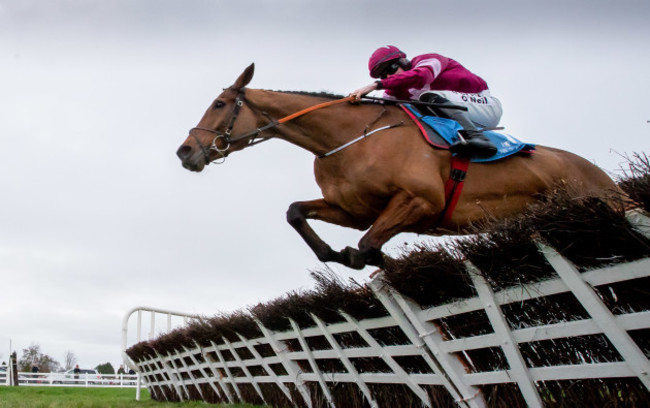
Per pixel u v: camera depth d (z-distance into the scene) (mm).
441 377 3217
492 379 2922
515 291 2594
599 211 2098
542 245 2328
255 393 6152
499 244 2498
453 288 2857
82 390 14523
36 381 18562
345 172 3230
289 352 4938
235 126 3432
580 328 2416
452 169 3193
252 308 5074
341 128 3283
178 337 7441
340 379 4328
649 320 2127
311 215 3324
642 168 2219
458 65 3631
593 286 2316
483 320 2926
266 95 3490
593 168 3721
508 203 3309
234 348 5934
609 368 2375
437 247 2844
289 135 3410
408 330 3244
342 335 4188
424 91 3545
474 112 3508
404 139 3188
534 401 2730
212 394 7426
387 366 3928
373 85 3400
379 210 3225
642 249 2084
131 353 10367
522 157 3424
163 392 9688
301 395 5070
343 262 3066
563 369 2568
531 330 2615
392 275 3004
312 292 4031
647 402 2350
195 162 3334
